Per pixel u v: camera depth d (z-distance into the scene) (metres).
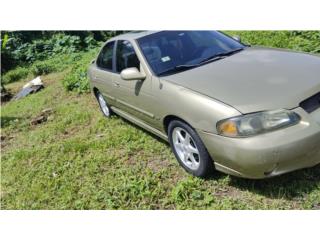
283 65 3.93
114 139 5.44
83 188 4.41
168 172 4.27
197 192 3.74
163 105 4.12
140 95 4.60
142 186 4.05
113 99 5.66
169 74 4.32
